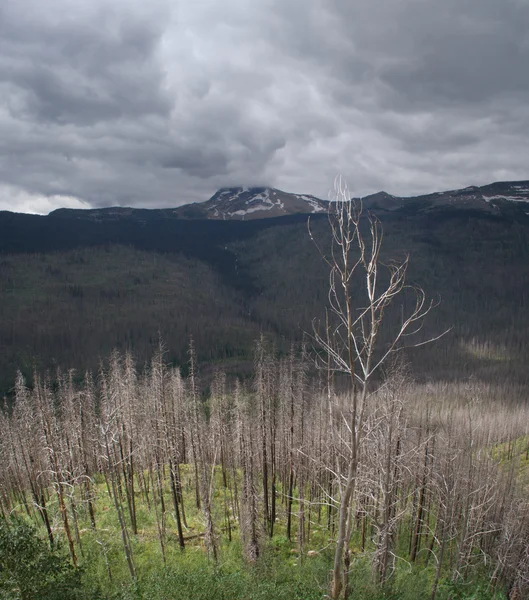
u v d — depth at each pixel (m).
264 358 35.41
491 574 32.75
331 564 25.42
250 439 33.06
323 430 34.03
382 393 21.11
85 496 31.23
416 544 32.38
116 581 24.23
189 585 19.77
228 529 33.66
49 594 15.59
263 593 18.81
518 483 43.22
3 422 40.06
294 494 43.38
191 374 35.19
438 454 30.66
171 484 33.09
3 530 15.54
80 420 33.03
